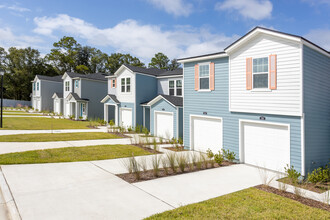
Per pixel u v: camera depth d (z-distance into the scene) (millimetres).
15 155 10297
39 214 4996
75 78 30125
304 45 8391
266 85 9430
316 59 9070
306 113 8422
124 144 14297
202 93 12469
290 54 8570
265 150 9555
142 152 12109
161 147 13906
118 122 23453
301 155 8227
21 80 53438
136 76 21203
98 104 31094
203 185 7250
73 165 9227
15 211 5125
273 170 9227
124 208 5402
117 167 9094
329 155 9508
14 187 6621
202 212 5207
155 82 22500
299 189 6672
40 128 20234
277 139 9125
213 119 12008
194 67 12953
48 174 7957
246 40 9984
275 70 9016
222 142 11312
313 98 8812
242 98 10320
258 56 9680
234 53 10664
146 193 6426
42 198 5898
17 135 15875
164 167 8523
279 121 8945
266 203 5820
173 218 4883
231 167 9688
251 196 6309
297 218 5023
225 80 11234
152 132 18781
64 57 63312
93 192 6402
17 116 30750
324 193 6859
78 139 15516
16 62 53281
